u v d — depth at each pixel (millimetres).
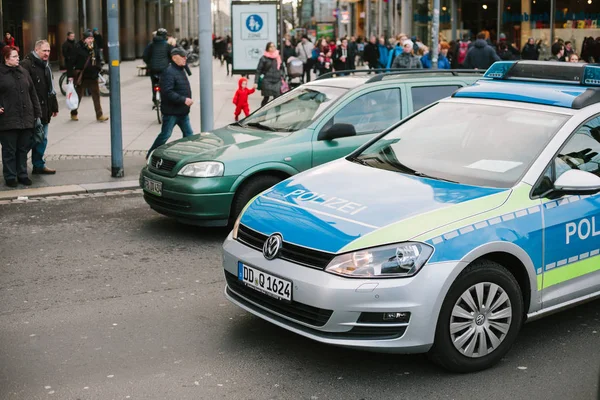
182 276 6645
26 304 5922
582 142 5137
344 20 50719
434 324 4336
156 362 4820
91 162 11875
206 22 11734
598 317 5598
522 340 5172
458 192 4793
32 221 8602
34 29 32125
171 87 11172
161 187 7785
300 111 8430
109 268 6871
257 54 22703
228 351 4996
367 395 4363
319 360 4848
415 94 8469
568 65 5641
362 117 8219
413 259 4289
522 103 5523
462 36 32625
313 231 4539
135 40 57594
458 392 4391
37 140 10320
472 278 4457
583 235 4953
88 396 4355
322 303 4305
